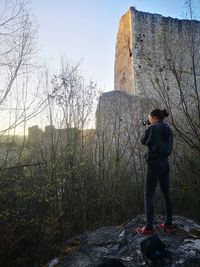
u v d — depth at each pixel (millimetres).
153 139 5148
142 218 6176
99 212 9367
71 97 9602
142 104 12516
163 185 5355
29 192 7129
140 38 17375
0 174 6773
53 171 7816
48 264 5258
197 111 10391
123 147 11594
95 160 10039
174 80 15570
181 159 10648
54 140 9055
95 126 10977
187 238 5156
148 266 4508
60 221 7926
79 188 8797
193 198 9867
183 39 17172
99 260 4949
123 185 10547
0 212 6473
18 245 6734
